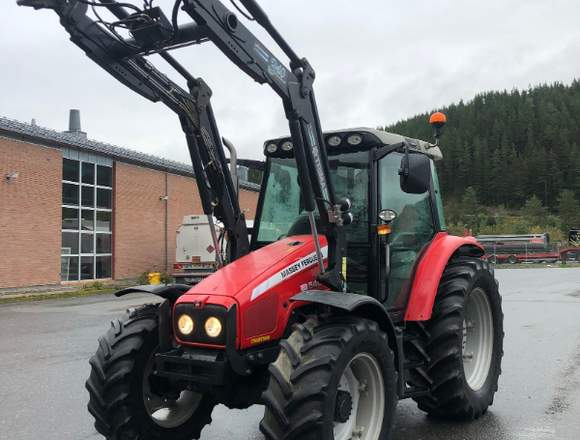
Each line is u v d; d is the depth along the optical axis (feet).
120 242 80.64
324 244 13.73
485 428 15.58
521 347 27.68
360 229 15.03
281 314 12.37
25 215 64.44
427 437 14.84
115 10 12.40
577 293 58.59
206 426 16.40
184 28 12.12
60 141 68.80
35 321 40.98
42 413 17.67
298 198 15.52
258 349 11.93
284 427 10.44
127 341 13.11
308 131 13.09
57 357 26.84
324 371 10.68
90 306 51.90
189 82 14.07
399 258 15.66
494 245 177.37
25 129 64.08
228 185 14.88
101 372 12.77
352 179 15.25
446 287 16.17
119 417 12.63
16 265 63.21
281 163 16.12
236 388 12.04
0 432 15.87
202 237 72.79
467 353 17.65
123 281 80.69
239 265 13.07
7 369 24.13
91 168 76.54
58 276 68.69
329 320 11.90
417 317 15.02
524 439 14.64
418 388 15.23
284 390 10.62
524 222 315.78
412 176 13.51
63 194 71.82
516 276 94.48
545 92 586.04
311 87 13.25
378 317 12.66
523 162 459.32
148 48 12.32
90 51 12.40
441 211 18.12
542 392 19.22
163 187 89.35
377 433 12.14
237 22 11.62
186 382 12.38
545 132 500.74
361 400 12.39
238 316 11.53
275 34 12.43
